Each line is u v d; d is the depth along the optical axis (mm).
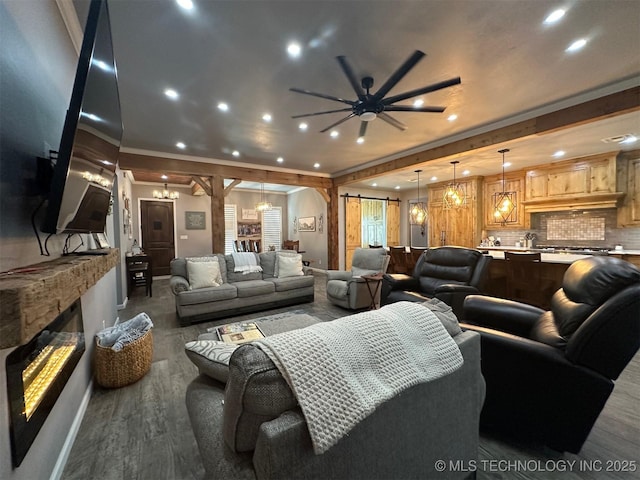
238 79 2697
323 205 7992
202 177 5785
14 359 1055
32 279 803
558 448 1453
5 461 983
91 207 1587
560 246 5973
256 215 9266
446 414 1133
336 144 4723
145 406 2004
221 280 4301
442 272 3510
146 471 1464
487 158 5445
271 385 754
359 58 2395
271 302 4414
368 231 8453
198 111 3379
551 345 1518
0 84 1051
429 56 2363
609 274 1416
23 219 1216
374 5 1838
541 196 5895
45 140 1483
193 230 8023
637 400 1958
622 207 5039
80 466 1494
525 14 1915
